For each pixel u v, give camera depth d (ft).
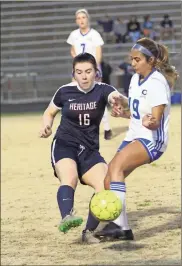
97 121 67.00
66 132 67.21
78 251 69.62
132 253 66.74
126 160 62.54
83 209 89.04
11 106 271.49
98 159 67.62
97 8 337.72
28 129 168.86
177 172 105.81
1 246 74.64
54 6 342.85
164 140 63.31
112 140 135.23
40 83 308.19
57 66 315.99
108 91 65.67
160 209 85.05
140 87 62.39
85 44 125.39
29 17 343.46
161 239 71.51
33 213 90.43
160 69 63.00
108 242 71.56
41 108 251.60
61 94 66.49
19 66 325.62
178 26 317.83
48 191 102.83
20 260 68.03
